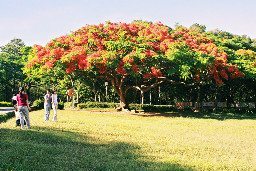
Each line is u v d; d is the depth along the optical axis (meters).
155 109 28.98
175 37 25.14
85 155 7.08
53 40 22.34
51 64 19.00
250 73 24.31
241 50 27.47
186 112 27.52
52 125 12.34
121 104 25.00
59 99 49.81
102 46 21.12
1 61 48.41
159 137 10.46
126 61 18.66
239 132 13.02
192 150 8.41
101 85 33.94
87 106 28.02
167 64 21.33
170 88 34.81
